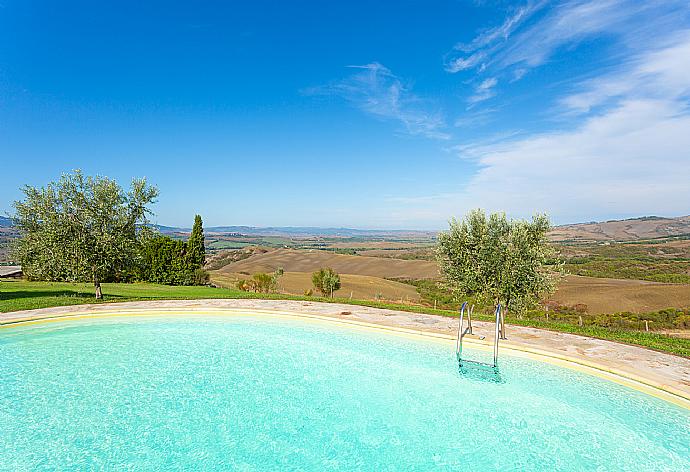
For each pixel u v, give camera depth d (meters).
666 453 5.46
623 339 9.52
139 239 15.86
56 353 9.38
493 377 7.93
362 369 8.66
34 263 14.62
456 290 11.13
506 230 10.73
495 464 5.44
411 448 5.85
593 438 5.96
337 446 5.87
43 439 5.79
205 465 5.31
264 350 9.82
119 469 5.13
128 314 12.42
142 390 7.56
